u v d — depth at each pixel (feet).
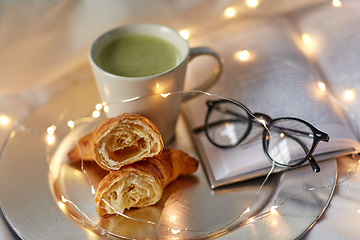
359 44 1.60
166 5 1.65
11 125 1.59
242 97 1.49
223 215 1.18
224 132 1.41
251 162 1.27
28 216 1.16
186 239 1.12
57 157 1.36
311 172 1.25
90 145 1.24
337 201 1.18
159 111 1.29
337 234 1.12
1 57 1.54
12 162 1.32
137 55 1.32
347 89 1.50
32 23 1.50
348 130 1.31
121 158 1.16
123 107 1.28
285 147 1.26
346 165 1.28
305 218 1.13
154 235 1.13
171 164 1.23
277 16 1.84
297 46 1.67
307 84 1.48
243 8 1.81
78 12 1.55
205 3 1.70
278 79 1.51
